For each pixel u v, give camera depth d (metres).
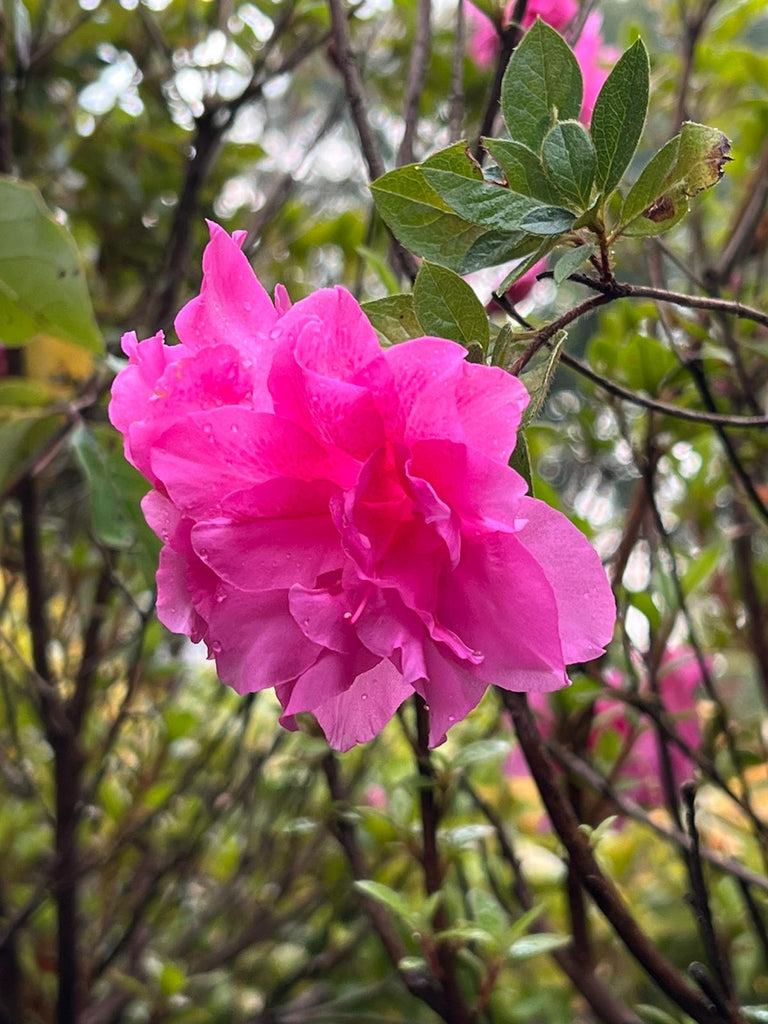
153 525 0.17
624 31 0.39
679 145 0.15
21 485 0.32
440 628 0.14
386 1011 0.39
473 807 0.36
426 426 0.14
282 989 0.37
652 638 0.27
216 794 0.35
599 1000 0.24
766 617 0.35
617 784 0.30
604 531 0.37
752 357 0.32
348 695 0.17
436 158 0.16
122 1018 0.41
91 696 0.36
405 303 0.17
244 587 0.15
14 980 0.36
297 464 0.15
